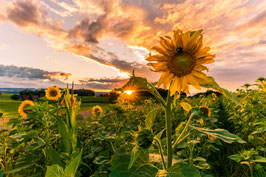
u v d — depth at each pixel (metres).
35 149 2.12
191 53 1.17
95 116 3.90
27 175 2.17
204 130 1.20
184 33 1.17
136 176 1.07
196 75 1.14
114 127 3.53
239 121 3.68
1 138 2.63
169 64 1.20
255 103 3.51
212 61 1.12
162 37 1.19
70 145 1.75
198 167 1.88
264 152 2.71
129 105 4.49
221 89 1.11
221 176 2.64
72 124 1.83
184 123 2.16
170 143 1.25
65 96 1.92
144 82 1.17
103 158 2.04
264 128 2.49
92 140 2.79
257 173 2.23
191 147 2.07
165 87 1.21
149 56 1.21
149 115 1.20
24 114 2.94
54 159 1.64
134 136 1.16
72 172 0.97
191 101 6.42
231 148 3.42
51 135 2.51
